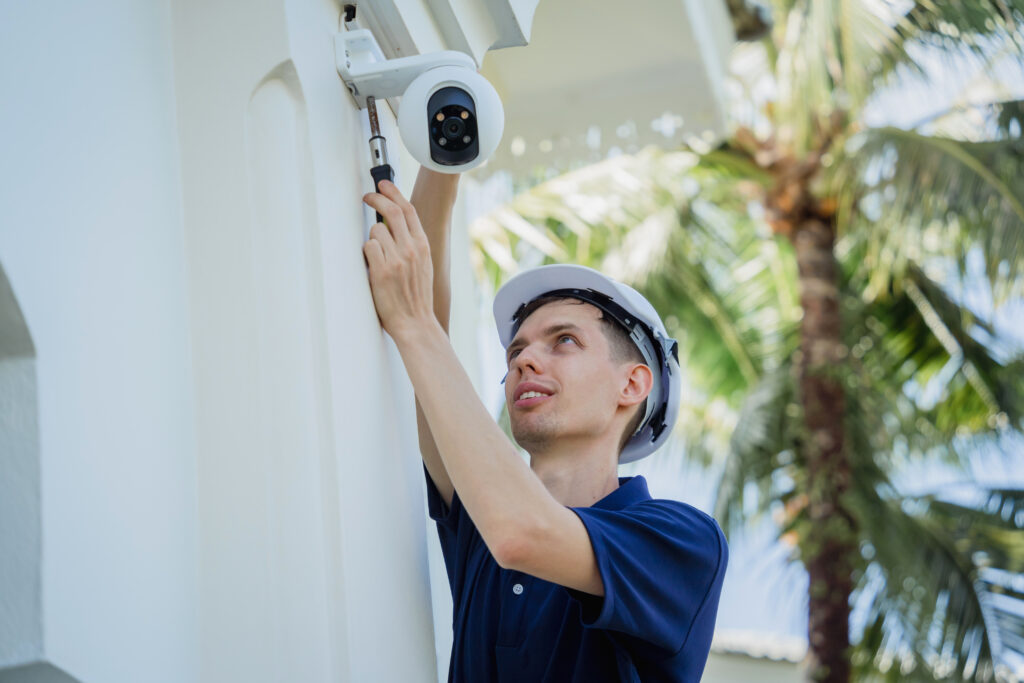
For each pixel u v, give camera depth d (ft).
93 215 5.45
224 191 6.20
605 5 13.79
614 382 7.16
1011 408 27.40
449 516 7.23
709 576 6.30
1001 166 24.84
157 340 5.78
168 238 6.03
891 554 25.17
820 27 25.98
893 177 25.59
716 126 15.89
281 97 6.32
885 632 24.99
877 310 28.50
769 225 28.07
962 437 27.81
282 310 6.06
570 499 7.00
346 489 6.00
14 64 5.09
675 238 27.94
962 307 27.53
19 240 4.93
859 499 25.76
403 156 9.34
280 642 5.72
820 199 27.58
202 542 5.86
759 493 26.76
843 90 27.94
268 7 6.33
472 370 11.90
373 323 6.69
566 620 6.29
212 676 5.71
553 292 7.47
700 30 14.66
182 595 5.66
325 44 6.68
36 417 4.90
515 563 5.65
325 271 6.15
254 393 5.98
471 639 6.64
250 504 5.88
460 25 7.80
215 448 5.95
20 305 4.88
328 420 5.98
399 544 6.69
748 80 28.04
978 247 26.91
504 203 25.61
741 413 27.50
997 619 24.77
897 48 26.05
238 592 5.79
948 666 24.40
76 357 5.18
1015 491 26.35
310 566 5.81
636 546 6.02
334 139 6.57
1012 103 26.32
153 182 5.98
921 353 28.45
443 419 6.07
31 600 4.77
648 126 15.85
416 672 6.63
